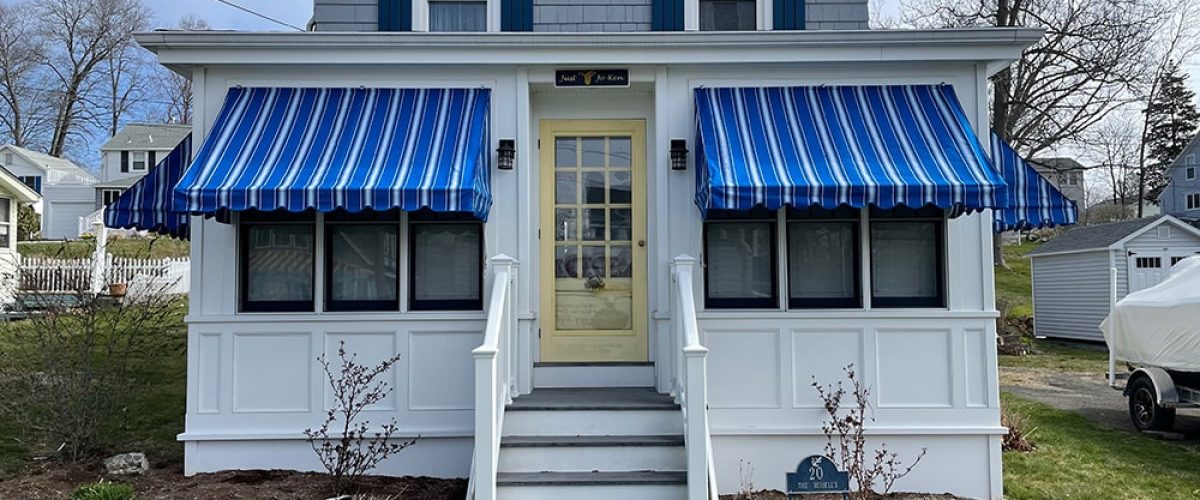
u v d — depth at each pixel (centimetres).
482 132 675
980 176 604
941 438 681
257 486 639
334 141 659
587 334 743
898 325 687
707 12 834
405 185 601
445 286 716
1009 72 2584
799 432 680
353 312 696
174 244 2911
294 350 690
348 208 594
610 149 755
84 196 4141
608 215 751
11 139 4394
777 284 698
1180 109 4188
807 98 701
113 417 847
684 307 600
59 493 630
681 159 702
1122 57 2538
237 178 609
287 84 710
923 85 710
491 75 718
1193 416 1116
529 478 591
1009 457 846
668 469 615
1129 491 720
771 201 593
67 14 4450
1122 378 1335
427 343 695
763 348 688
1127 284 1909
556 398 680
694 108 711
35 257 1791
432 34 686
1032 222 725
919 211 697
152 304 879
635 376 732
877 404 683
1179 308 969
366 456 662
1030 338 2155
